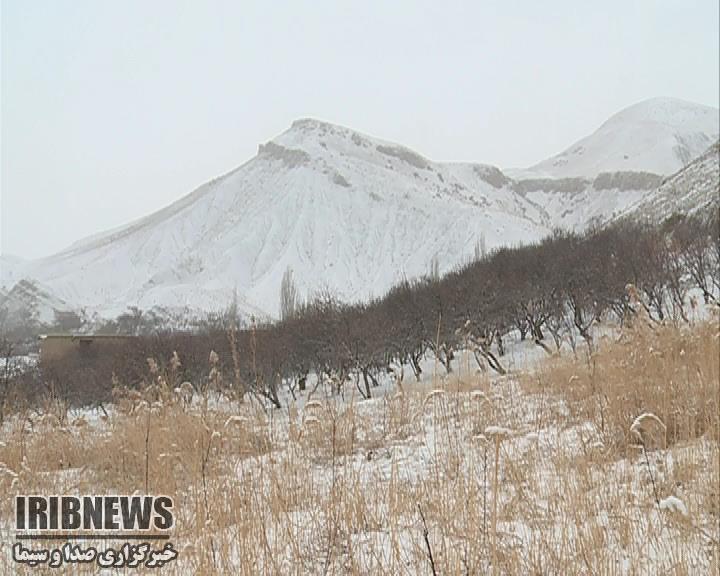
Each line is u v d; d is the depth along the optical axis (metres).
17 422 9.31
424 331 23.95
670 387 7.34
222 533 4.55
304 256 158.00
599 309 22.83
